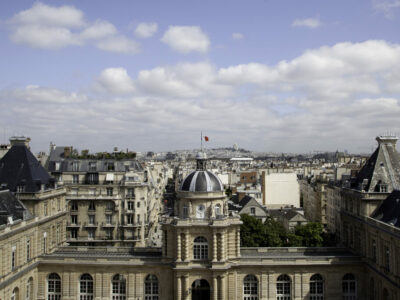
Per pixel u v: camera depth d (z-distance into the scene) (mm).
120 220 124875
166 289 82625
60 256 84250
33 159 93125
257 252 88438
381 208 79188
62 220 97562
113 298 84125
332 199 153250
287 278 83500
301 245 108250
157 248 88875
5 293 69938
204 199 82938
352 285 83438
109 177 126438
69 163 129500
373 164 85938
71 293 83438
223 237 80500
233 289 82125
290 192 184625
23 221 76688
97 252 89750
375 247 77375
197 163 88438
